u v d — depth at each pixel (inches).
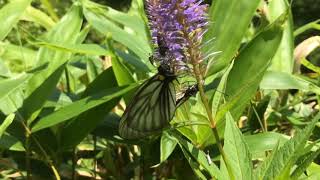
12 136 6.2
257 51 6.3
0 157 6.6
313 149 6.3
